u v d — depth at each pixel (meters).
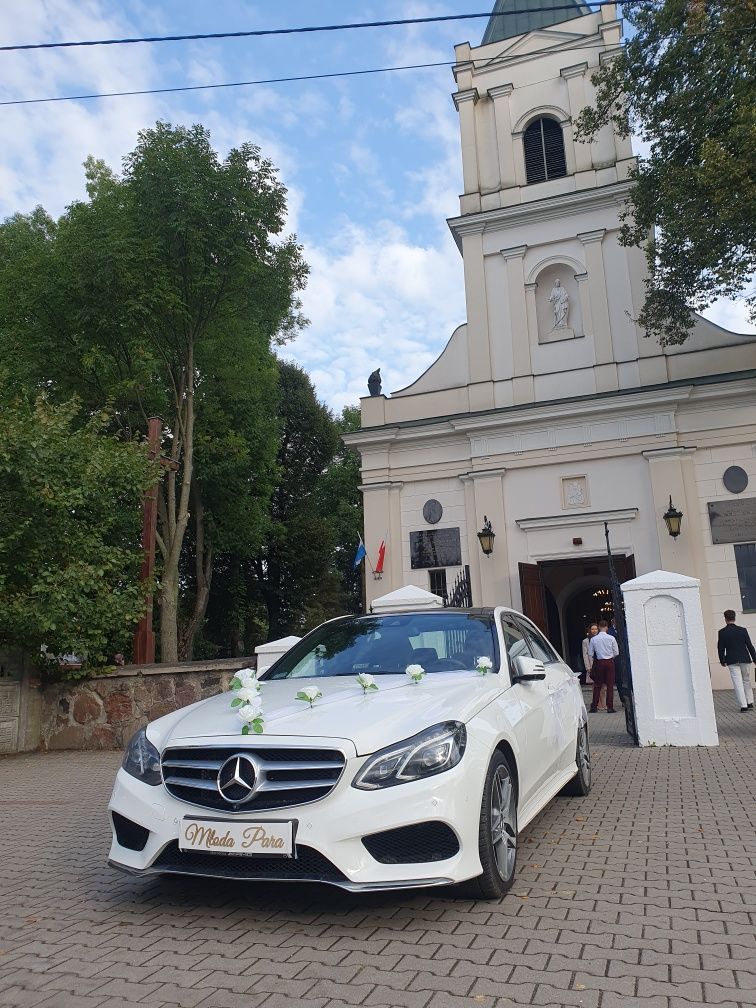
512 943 3.48
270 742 3.79
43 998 3.09
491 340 21.72
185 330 17.84
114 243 15.71
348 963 3.31
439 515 21.22
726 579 18.48
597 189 21.09
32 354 17.83
